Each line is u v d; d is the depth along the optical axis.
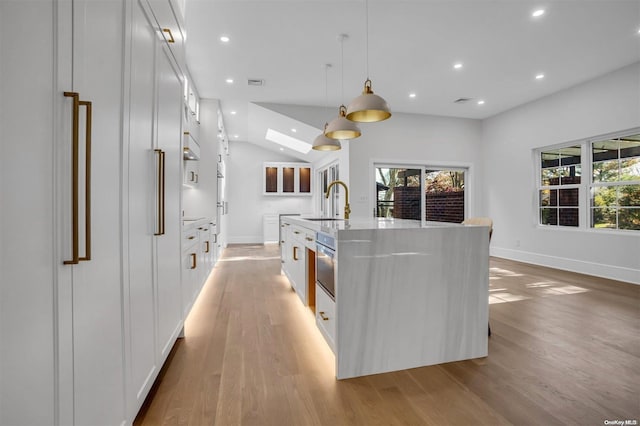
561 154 5.02
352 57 3.85
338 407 1.54
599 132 4.36
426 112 6.01
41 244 0.75
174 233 2.04
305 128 5.96
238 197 8.61
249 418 1.44
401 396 1.63
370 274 1.84
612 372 1.86
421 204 6.23
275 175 8.59
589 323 2.63
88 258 0.87
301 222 2.95
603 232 4.34
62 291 0.82
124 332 1.22
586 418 1.45
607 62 3.94
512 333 2.43
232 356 2.06
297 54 3.76
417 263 1.93
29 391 0.71
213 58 3.86
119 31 1.19
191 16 3.01
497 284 3.94
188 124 3.92
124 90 1.22
